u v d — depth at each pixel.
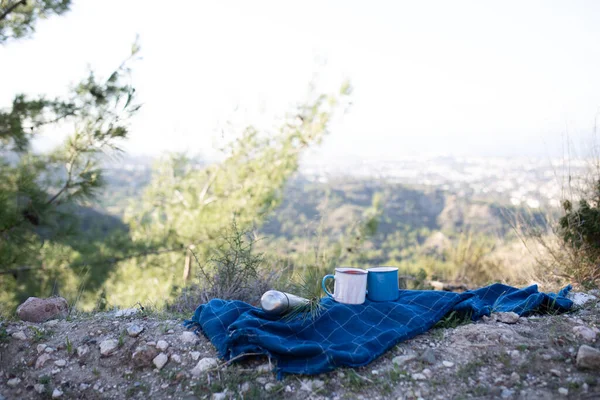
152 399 2.49
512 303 3.26
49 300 3.42
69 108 5.75
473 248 6.43
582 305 3.27
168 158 10.64
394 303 3.00
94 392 2.56
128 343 2.83
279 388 2.45
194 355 2.73
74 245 7.41
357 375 2.48
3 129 5.41
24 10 5.82
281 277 4.25
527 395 2.26
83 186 6.22
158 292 7.81
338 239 7.82
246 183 9.42
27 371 2.73
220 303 3.13
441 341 2.77
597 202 4.28
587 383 2.28
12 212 5.89
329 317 2.85
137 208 10.76
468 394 2.32
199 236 8.80
